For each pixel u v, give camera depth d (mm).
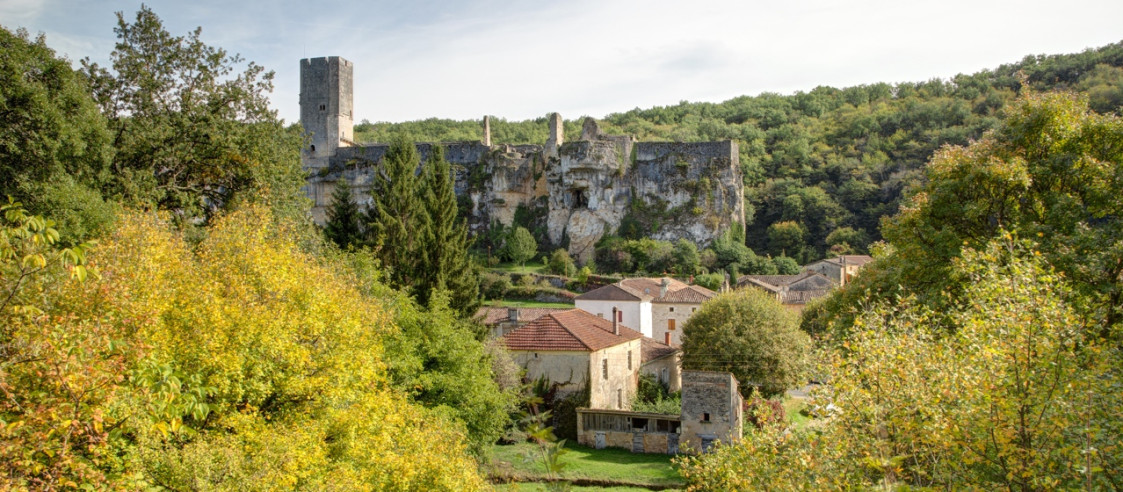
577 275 81375
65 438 8461
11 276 9438
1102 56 112438
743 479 12117
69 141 22141
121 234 15859
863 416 10703
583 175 93188
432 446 16531
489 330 35844
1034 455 9172
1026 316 9977
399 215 37969
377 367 17812
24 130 21219
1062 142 21203
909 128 124375
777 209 107000
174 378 9680
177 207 29688
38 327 9188
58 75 23125
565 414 33062
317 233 32156
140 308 11922
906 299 13984
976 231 22250
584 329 36562
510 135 140750
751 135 136875
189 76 31109
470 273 38156
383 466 14969
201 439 11391
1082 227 18172
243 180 31438
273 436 12203
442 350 25109
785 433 12383
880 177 109562
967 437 9672
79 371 8797
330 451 14805
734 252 86750
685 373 30812
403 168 40312
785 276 75688
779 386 38750
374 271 28859
